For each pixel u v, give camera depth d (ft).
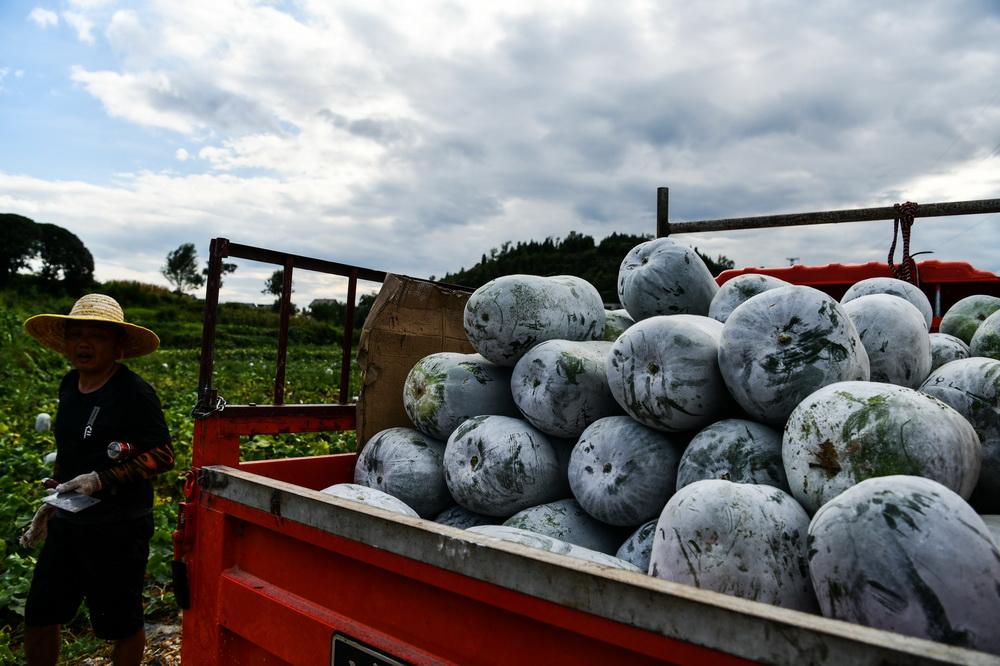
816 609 5.45
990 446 6.42
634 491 7.75
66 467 10.46
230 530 7.61
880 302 8.14
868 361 7.31
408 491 9.84
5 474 22.08
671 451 7.91
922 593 4.16
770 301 7.13
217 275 8.92
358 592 6.06
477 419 9.50
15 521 17.28
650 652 4.00
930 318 10.83
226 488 7.57
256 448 26.78
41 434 27.66
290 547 6.83
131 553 10.43
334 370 68.69
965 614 4.09
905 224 13.80
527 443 8.96
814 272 15.76
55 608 10.39
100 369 10.63
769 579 5.38
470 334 10.19
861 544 4.43
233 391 51.49
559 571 4.46
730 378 7.22
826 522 4.75
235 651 7.41
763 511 5.64
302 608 6.52
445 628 5.31
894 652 3.13
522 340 9.86
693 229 16.07
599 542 8.39
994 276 14.56
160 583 16.06
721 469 6.89
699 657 3.78
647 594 4.02
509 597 4.76
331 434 29.66
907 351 7.79
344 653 5.99
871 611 4.30
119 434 10.32
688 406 7.51
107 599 10.30
